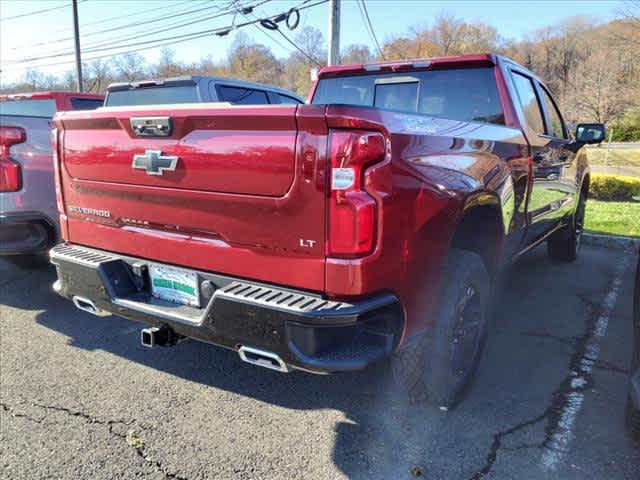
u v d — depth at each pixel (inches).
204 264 97.0
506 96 143.6
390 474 95.2
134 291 109.1
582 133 187.6
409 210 86.8
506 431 108.1
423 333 100.3
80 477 94.3
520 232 149.8
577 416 113.7
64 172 118.5
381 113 82.3
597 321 171.0
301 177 81.6
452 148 101.0
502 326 165.8
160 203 101.0
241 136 86.8
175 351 147.4
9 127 161.2
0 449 102.0
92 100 249.6
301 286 85.7
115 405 118.3
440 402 112.5
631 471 95.7
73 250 117.6
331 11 516.7
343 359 82.0
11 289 199.5
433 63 153.6
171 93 230.1
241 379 131.2
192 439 105.6
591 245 292.4
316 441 105.1
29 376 131.5
